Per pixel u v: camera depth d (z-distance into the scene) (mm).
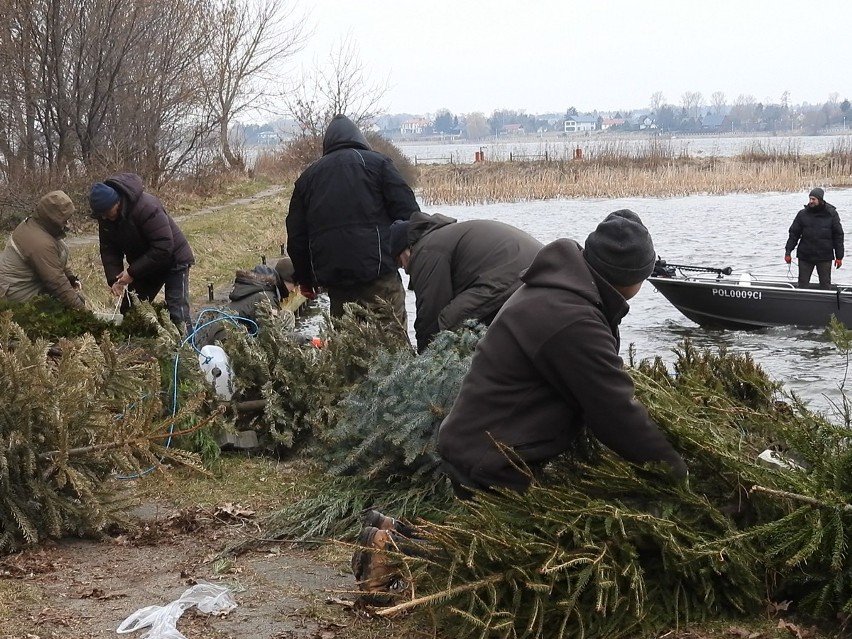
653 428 3549
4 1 20469
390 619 3688
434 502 4809
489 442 3633
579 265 3562
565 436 3686
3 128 21281
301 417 6242
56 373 4969
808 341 15000
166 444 5875
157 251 8367
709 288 15953
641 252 3529
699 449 3715
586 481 3617
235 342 6332
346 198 6977
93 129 22891
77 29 22281
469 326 5391
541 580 3297
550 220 35031
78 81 22094
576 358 3467
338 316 7328
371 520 3885
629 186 45562
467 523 3426
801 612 3477
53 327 7281
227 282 16516
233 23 40312
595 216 36219
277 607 3891
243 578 4230
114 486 5434
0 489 4570
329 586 4125
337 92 42406
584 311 3484
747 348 14633
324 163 7059
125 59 23906
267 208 28953
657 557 3496
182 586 4145
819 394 11133
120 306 9094
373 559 3717
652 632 3369
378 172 7031
